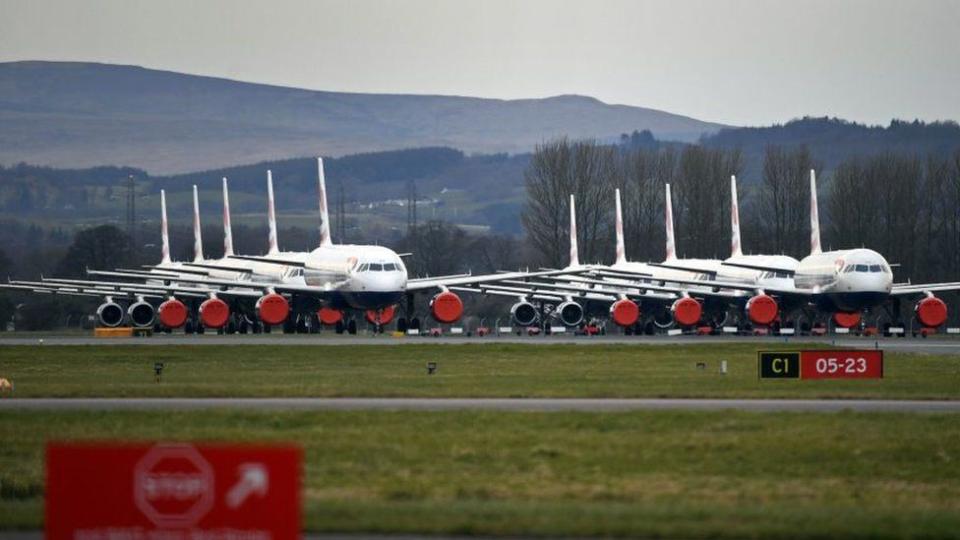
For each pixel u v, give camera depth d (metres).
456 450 184.62
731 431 199.25
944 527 137.38
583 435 196.00
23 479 171.38
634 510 145.25
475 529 135.38
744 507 148.62
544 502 152.88
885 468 176.38
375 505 148.12
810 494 160.50
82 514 102.56
